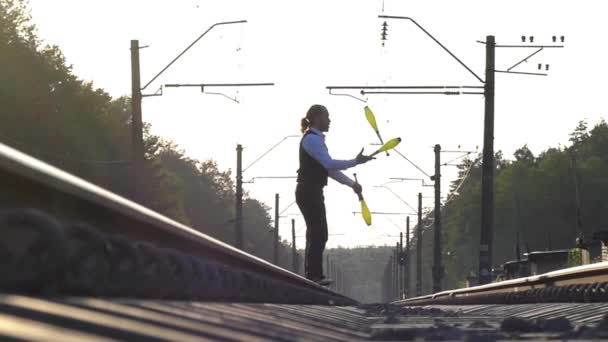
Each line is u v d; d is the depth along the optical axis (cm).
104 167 7788
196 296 695
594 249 5419
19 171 409
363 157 1426
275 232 8981
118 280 511
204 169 16938
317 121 1443
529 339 520
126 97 9619
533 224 13700
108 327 322
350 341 525
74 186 471
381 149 1427
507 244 14100
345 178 1461
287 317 671
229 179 17050
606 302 1147
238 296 880
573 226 13450
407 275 10606
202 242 801
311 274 1520
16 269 395
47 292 409
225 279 826
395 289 14088
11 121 6800
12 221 395
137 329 332
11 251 394
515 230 13938
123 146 8094
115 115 8256
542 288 1555
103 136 7825
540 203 13675
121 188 7925
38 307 332
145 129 10069
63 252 403
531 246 13662
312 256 1509
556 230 13538
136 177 3544
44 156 6869
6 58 6819
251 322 531
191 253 796
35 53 7025
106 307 424
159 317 436
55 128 7094
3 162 390
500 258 14162
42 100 6994
